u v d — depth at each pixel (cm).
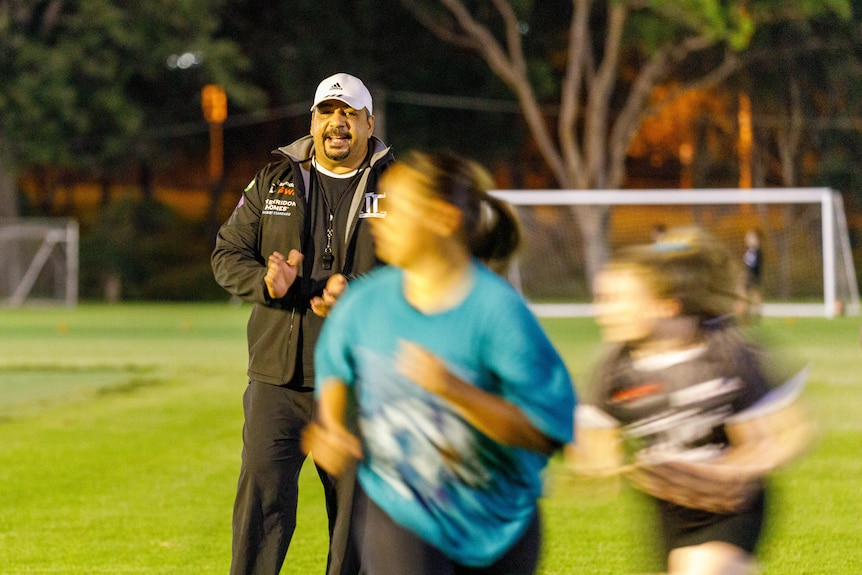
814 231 5162
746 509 511
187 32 5538
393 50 6066
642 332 506
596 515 1032
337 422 466
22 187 7019
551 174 7044
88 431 1546
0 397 1920
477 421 429
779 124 6125
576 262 4969
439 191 434
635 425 513
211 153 6850
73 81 5428
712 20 4875
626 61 6244
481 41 5488
